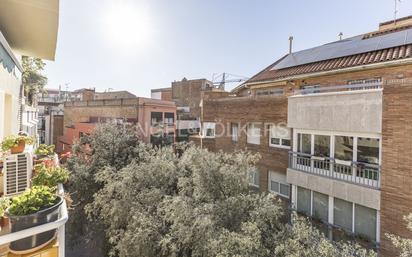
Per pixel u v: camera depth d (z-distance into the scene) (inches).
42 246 119.8
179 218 297.7
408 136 250.5
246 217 303.3
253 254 237.1
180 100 1496.1
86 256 552.4
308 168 369.7
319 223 344.5
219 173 349.4
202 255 274.8
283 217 379.9
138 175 401.7
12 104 297.9
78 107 1285.7
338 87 328.8
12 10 225.8
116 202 366.9
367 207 292.0
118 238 366.6
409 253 205.6
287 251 229.9
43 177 188.4
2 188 178.2
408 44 377.7
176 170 429.4
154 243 311.9
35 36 282.2
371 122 283.6
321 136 351.6
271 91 616.1
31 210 116.2
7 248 114.6
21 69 388.2
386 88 269.3
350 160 312.7
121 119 977.5
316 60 527.8
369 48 434.9
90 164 548.4
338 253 223.6
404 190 254.1
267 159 469.4
